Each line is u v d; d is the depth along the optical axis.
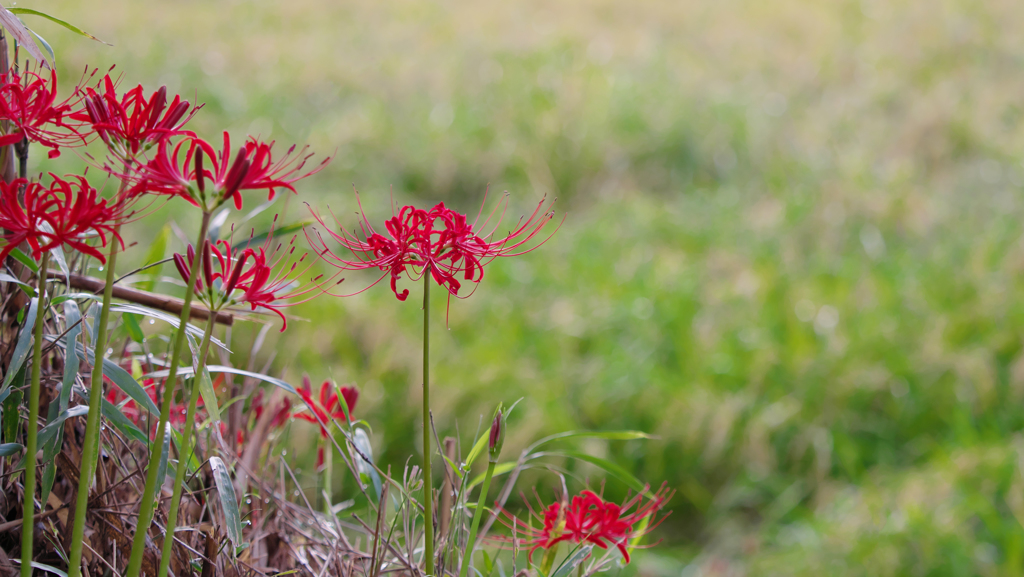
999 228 8.93
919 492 5.69
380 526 2.62
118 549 2.53
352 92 13.46
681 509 6.23
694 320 7.61
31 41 2.46
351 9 18.42
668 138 11.45
